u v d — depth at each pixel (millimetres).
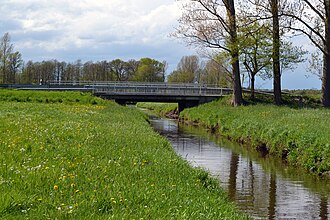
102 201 7277
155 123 44406
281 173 17594
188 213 7441
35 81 107938
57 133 15414
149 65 119250
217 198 10141
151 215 6965
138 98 55000
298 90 59125
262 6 38781
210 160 20438
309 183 15805
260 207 12422
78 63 122188
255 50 42469
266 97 49969
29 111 28297
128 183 8867
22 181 7918
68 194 7551
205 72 96125
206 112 42594
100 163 10617
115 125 21484
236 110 37531
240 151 23625
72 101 44500
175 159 13516
